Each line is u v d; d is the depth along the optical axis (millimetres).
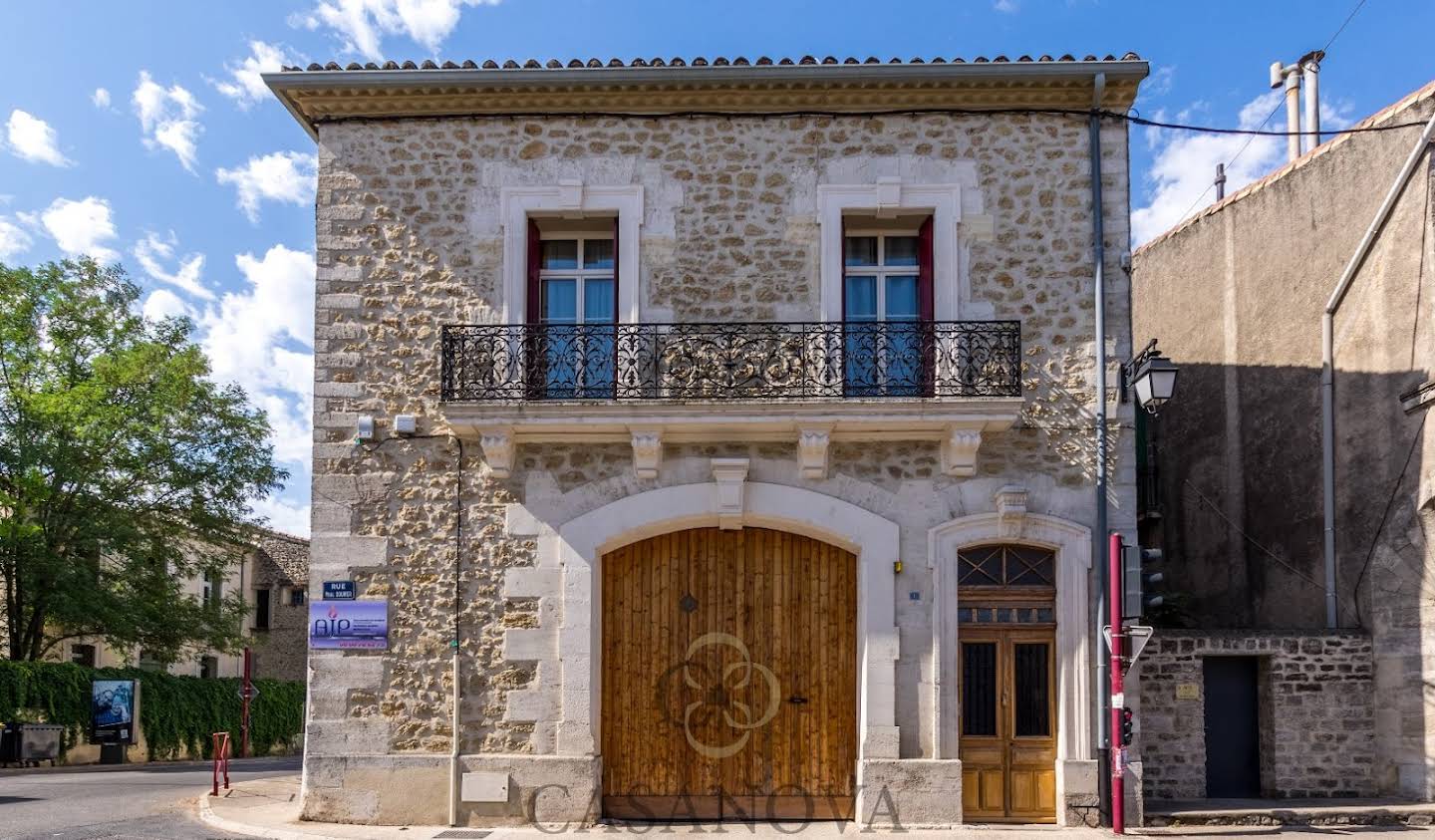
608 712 10062
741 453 10016
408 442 10094
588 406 9602
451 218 10305
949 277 10102
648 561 10250
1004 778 9758
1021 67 10008
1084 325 10047
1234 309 14000
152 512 23188
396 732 9797
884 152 10289
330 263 10289
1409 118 11281
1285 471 12805
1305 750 11000
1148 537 15828
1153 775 10875
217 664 31734
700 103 10312
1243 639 11117
